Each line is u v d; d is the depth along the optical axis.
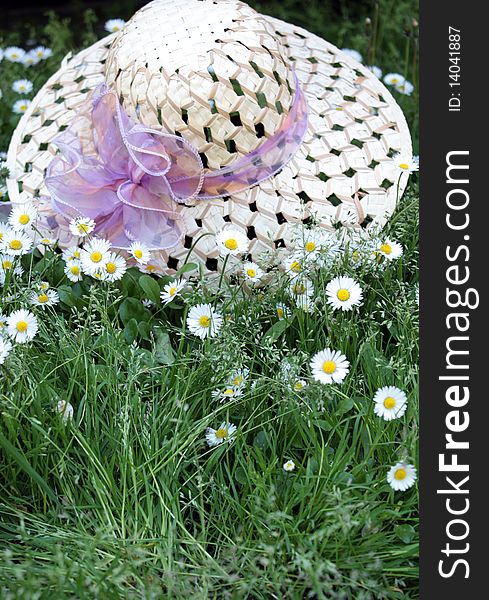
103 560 1.04
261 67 1.18
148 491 1.08
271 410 1.14
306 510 1.06
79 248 1.24
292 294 1.20
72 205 1.20
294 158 1.23
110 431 1.12
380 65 1.61
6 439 1.09
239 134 1.18
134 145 1.17
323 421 1.10
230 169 1.20
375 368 1.15
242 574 1.06
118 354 1.14
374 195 1.24
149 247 1.20
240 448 1.10
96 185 1.21
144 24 1.21
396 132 1.28
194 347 1.19
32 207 1.23
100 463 1.09
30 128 1.29
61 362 1.16
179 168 1.19
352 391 1.16
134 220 1.21
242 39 1.19
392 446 1.11
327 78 1.31
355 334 1.17
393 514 1.05
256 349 1.18
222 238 1.18
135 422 1.11
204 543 1.06
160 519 1.08
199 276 1.21
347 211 1.23
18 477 1.12
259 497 1.06
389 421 1.10
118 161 1.20
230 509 1.10
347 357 1.18
